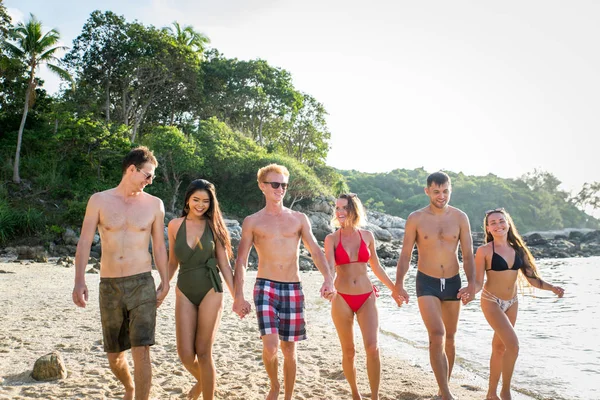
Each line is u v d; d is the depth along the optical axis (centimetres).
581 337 952
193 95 4725
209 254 448
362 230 512
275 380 439
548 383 642
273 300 457
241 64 5247
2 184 3388
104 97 4241
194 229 449
